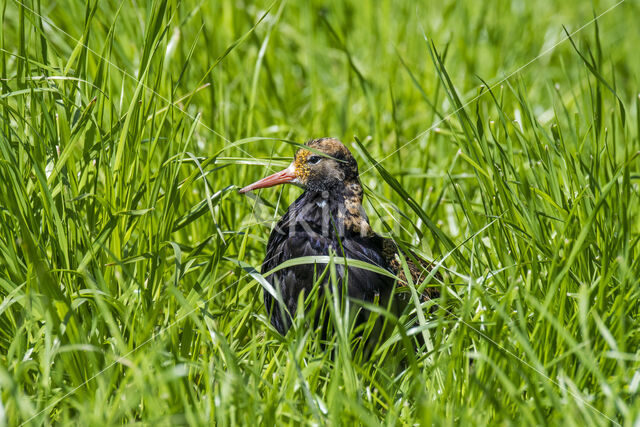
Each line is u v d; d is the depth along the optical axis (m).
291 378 4.76
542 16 12.36
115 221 5.29
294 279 5.99
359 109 9.56
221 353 5.02
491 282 5.84
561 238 5.32
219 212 6.06
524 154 7.02
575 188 6.33
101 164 5.88
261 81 9.24
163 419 4.22
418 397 4.50
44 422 4.46
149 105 5.62
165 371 4.53
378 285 5.94
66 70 5.73
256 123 8.46
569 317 5.44
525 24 11.82
